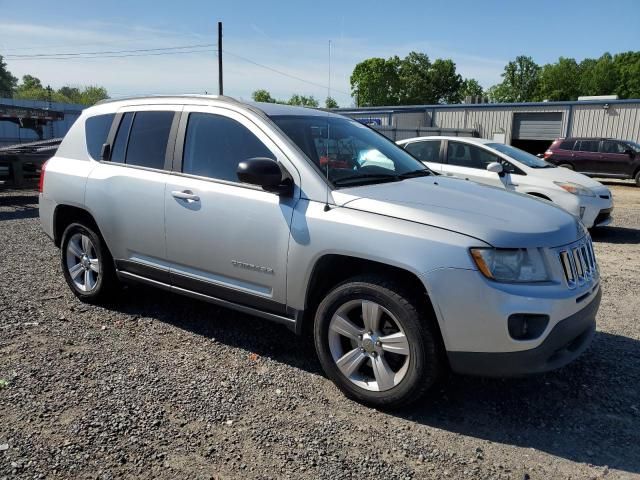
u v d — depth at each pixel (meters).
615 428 3.19
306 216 3.45
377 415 3.29
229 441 2.96
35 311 4.80
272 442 2.96
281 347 4.21
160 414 3.19
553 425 3.22
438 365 3.14
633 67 87.56
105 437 2.94
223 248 3.83
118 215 4.45
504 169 8.96
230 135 3.97
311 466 2.77
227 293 3.91
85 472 2.66
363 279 3.30
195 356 4.01
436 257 3.03
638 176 19.02
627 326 4.82
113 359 3.90
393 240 3.14
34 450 2.80
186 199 4.00
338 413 3.29
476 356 3.03
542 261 3.10
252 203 3.68
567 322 3.08
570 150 20.12
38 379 3.55
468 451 2.94
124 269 4.58
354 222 3.28
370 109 35.28
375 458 2.85
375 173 3.92
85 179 4.70
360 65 92.88
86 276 4.96
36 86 99.62
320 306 3.48
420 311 3.12
